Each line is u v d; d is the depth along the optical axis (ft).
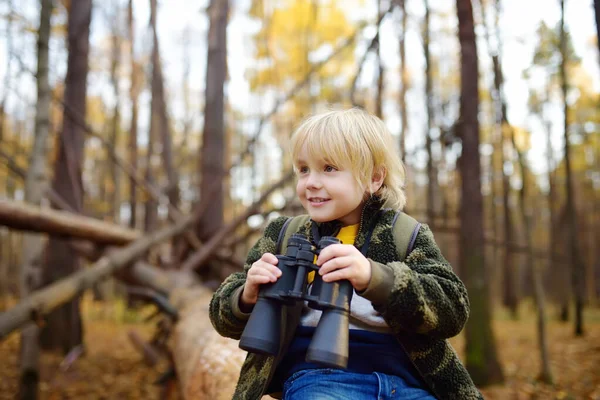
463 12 22.04
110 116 63.26
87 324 40.57
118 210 53.78
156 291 18.19
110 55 55.06
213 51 26.58
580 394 20.89
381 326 4.45
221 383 7.88
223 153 26.40
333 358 3.72
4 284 55.93
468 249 22.06
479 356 21.75
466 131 22.07
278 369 4.61
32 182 16.78
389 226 4.66
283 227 5.18
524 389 21.34
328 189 4.52
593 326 46.11
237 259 24.03
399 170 4.95
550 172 55.77
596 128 60.75
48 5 17.35
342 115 4.72
